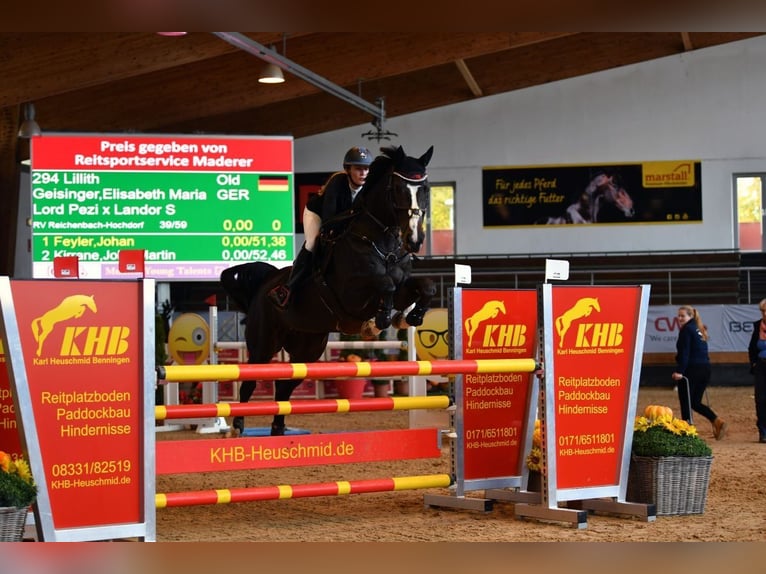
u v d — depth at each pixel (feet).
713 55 72.54
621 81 73.51
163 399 40.52
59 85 48.32
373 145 76.18
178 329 40.19
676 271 69.36
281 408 16.74
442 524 17.33
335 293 21.25
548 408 17.21
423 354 41.32
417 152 75.61
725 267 70.59
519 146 74.59
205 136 45.73
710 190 72.49
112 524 13.92
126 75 48.65
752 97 72.18
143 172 45.21
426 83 74.59
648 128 73.20
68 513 13.58
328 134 76.59
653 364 62.39
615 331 18.04
